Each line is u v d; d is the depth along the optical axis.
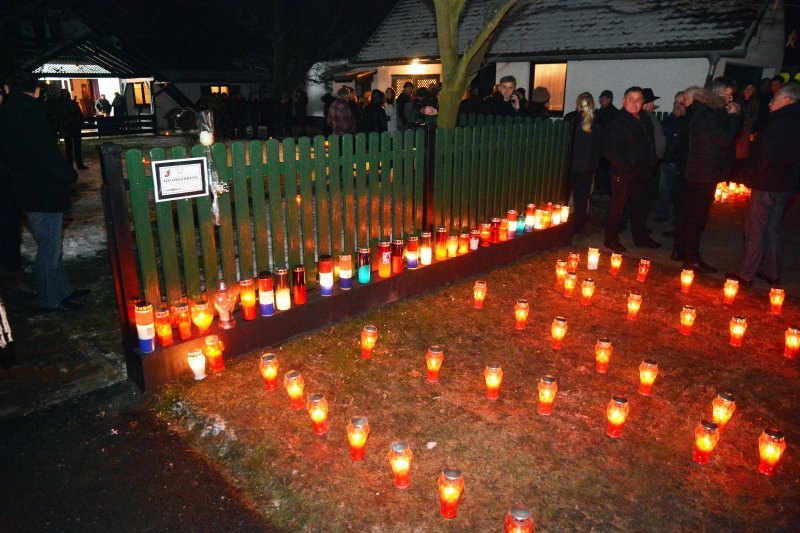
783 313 5.52
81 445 3.38
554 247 7.68
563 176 8.09
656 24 14.39
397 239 5.67
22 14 13.47
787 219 9.55
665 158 8.99
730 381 4.28
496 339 4.90
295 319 4.70
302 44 32.50
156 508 2.93
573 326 5.21
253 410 3.71
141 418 3.65
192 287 4.23
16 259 6.08
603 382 4.21
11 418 3.58
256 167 4.39
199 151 4.04
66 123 12.95
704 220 6.55
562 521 2.87
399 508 2.93
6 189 5.74
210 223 4.21
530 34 16.84
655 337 5.00
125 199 3.70
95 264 6.48
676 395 4.07
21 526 2.79
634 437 3.56
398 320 5.18
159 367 3.92
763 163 5.77
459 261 6.18
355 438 3.19
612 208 7.51
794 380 4.32
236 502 2.99
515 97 10.70
